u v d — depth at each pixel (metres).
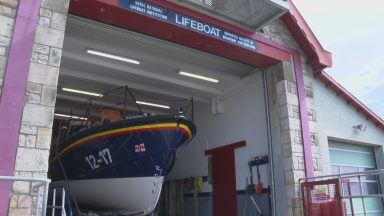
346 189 8.00
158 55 7.32
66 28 6.10
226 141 9.11
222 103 9.45
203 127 10.12
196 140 10.34
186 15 5.99
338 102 8.77
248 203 7.96
